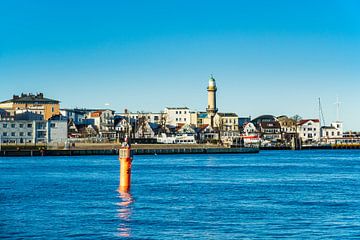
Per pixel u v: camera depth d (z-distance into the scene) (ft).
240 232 201.67
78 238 192.03
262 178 432.25
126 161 319.27
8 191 327.06
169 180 409.49
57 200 282.77
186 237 193.67
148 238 192.13
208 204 269.23
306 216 234.58
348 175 467.93
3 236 194.59
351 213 242.37
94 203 271.69
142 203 272.10
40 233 199.11
